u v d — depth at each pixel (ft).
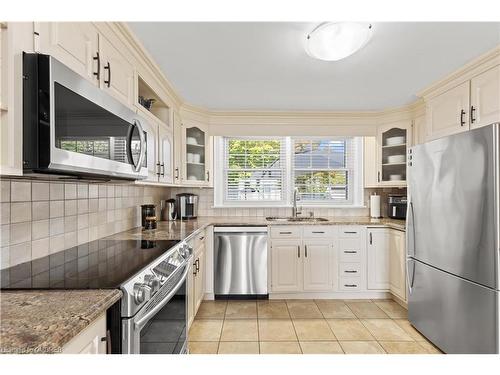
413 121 11.38
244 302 10.89
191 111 11.45
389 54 7.02
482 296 5.98
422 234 7.93
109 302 3.26
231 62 7.52
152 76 7.78
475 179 6.12
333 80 8.72
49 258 5.13
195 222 11.16
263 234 11.08
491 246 5.75
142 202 9.98
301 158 13.43
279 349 7.47
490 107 6.77
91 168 4.08
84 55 4.49
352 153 13.47
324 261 11.12
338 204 13.48
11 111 3.01
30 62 3.24
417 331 8.49
